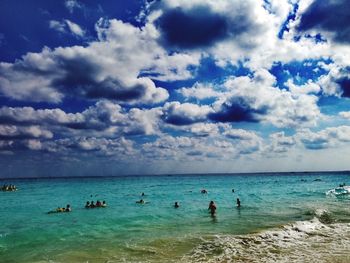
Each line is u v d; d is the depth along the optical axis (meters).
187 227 21.88
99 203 37.00
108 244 17.23
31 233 20.94
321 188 65.81
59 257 14.85
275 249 15.27
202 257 14.27
